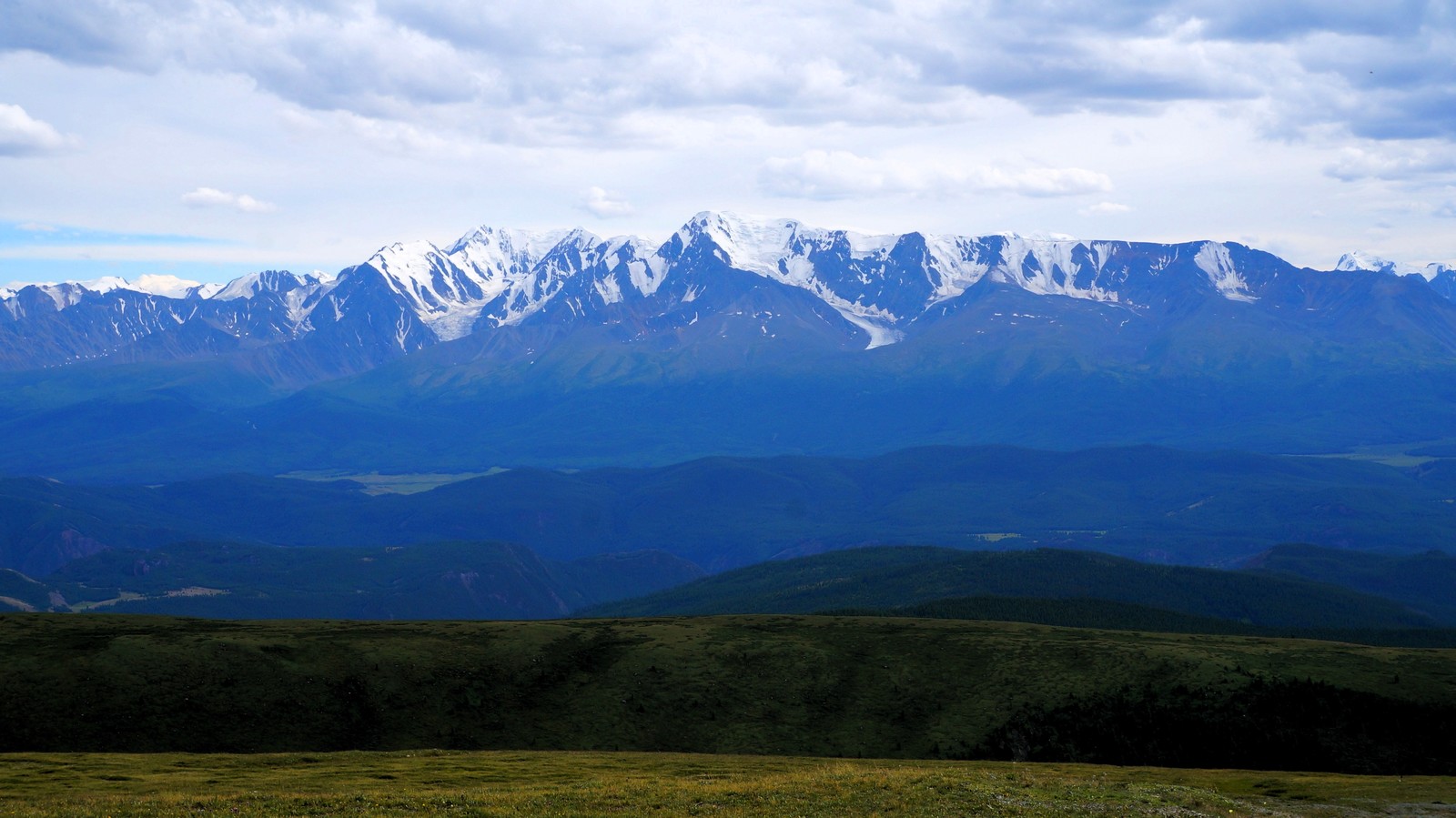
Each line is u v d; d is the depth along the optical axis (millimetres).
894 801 106188
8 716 175500
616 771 132375
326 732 185750
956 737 188500
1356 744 179625
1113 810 107125
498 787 115625
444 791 112000
